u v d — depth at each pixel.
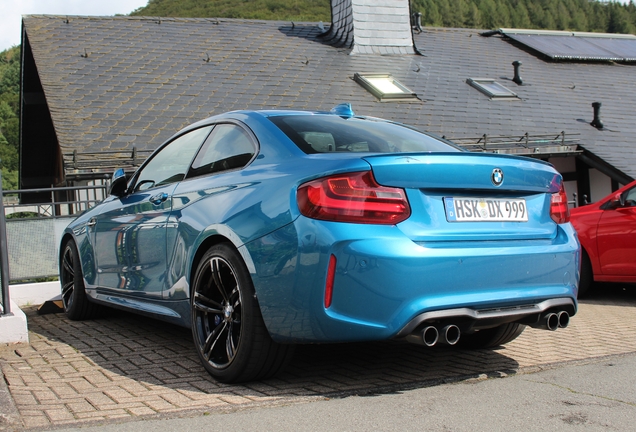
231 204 3.16
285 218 2.86
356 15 15.59
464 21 106.31
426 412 2.63
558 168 13.52
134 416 2.60
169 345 4.15
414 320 2.74
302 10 105.06
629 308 6.33
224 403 2.79
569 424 2.48
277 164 3.14
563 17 111.50
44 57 12.59
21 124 15.58
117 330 4.73
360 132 3.57
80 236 5.05
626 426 2.45
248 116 3.60
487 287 2.92
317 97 12.35
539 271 3.09
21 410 2.70
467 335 3.98
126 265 4.25
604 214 6.98
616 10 113.19
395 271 2.72
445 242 2.86
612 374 3.33
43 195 18.48
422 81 14.32
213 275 3.21
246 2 108.00
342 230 2.72
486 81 15.01
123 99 11.09
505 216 3.10
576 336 4.58
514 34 19.08
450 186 2.91
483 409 2.68
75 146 9.19
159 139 9.66
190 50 14.09
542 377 3.27
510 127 12.45
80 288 5.11
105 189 6.81
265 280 2.90
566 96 15.01
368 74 13.94
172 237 3.62
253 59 14.05
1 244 4.17
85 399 2.88
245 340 2.99
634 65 18.33
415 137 3.78
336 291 2.72
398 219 2.79
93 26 14.57
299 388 3.05
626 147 12.54
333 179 2.77
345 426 2.46
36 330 4.82
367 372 3.39
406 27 16.12
